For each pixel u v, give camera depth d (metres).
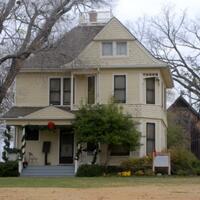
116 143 33.69
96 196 15.70
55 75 38.44
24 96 38.50
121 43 37.56
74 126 35.06
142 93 37.09
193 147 55.62
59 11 33.94
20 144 37.62
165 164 34.00
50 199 15.06
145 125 36.88
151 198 15.07
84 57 37.56
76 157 34.66
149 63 37.00
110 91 37.22
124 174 33.38
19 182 24.95
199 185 21.47
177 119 55.97
